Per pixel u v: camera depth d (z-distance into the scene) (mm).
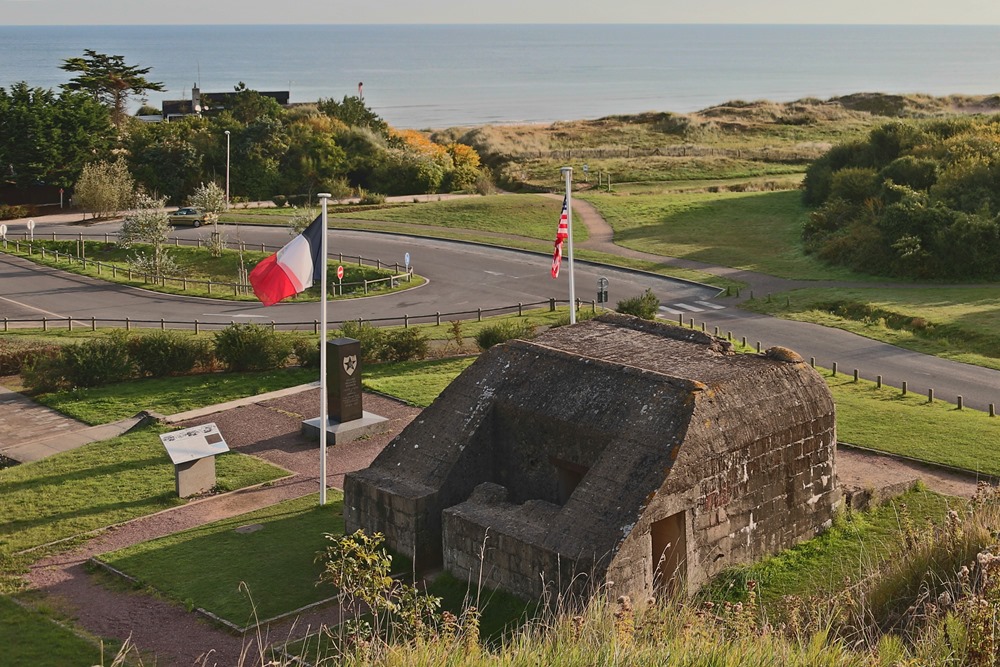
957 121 75938
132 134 91375
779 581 19094
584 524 18000
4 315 49531
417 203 84812
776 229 69625
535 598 17969
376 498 21000
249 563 20750
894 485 23672
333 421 30031
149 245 65500
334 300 53594
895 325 45938
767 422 20031
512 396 21703
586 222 73938
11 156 79875
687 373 20688
